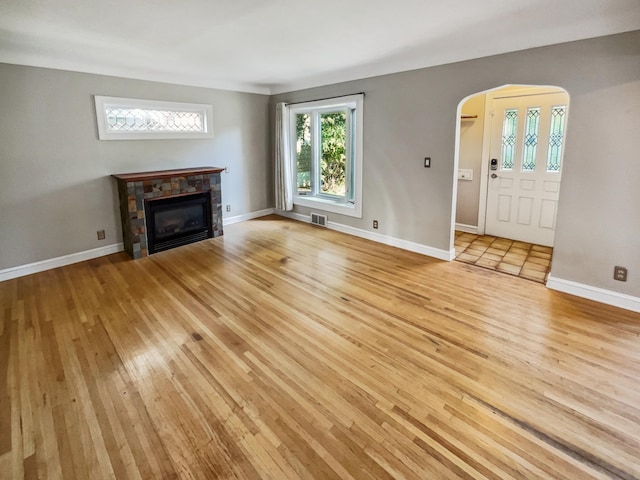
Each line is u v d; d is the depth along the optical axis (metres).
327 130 5.62
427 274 3.70
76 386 2.07
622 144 2.73
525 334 2.56
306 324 2.75
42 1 2.27
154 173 4.41
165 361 2.30
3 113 3.47
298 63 4.09
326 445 1.67
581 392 1.99
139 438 1.71
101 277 3.69
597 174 2.88
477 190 5.00
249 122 5.77
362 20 2.66
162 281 3.58
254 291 3.34
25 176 3.68
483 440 1.68
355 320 2.80
